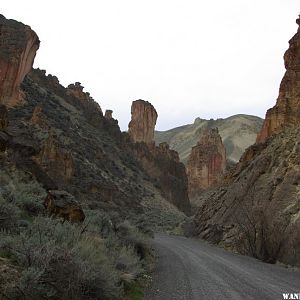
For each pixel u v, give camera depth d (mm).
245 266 18516
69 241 8305
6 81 57812
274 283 13141
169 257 20875
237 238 31578
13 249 6703
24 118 54125
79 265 6410
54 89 92250
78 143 68562
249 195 36594
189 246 31359
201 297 9891
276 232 24172
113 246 12500
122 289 8344
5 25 63344
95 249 8828
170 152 119188
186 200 107375
